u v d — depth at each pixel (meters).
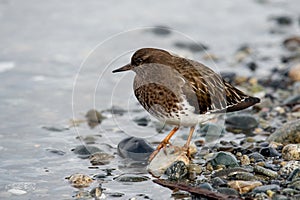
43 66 16.67
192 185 10.09
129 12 21.41
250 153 11.41
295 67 16.28
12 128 12.84
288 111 13.86
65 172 10.81
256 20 21.30
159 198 9.73
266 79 16.11
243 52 18.36
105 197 9.80
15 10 21.00
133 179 10.43
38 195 9.91
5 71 16.23
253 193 9.59
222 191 9.70
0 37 18.67
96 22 20.27
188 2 22.75
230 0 23.09
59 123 13.16
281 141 11.62
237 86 15.69
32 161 11.28
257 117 13.36
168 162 10.88
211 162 10.84
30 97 14.60
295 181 9.74
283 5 22.89
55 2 22.00
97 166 11.09
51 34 19.11
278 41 19.45
